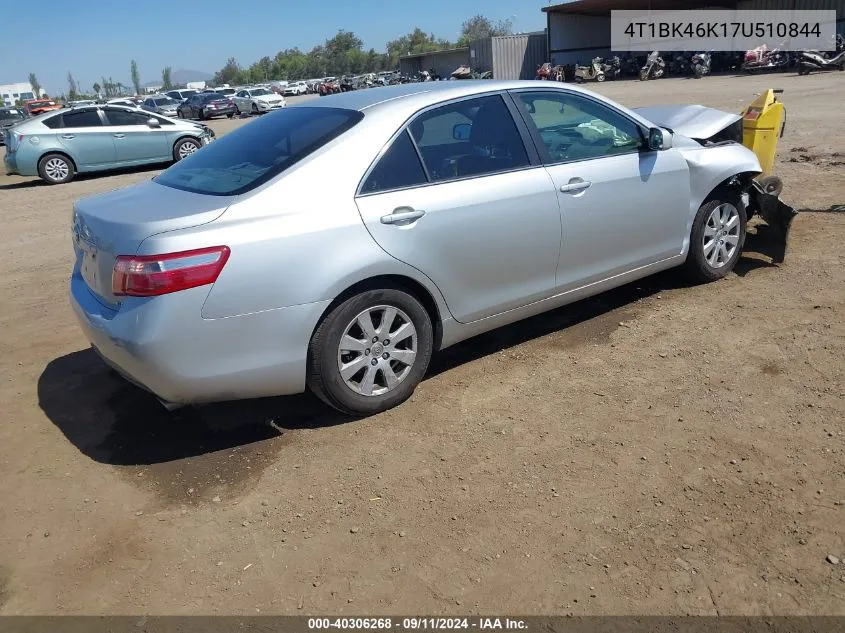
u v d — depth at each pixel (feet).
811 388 12.19
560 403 12.47
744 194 18.08
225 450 11.82
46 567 9.30
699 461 10.50
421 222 12.05
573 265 14.39
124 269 10.36
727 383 12.61
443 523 9.62
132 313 10.41
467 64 180.86
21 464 11.76
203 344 10.52
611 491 10.01
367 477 10.77
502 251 13.15
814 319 14.82
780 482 9.89
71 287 12.80
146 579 8.98
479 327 13.57
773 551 8.68
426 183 12.32
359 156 11.78
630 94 82.64
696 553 8.75
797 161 30.78
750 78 91.76
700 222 16.53
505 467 10.76
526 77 146.82
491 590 8.43
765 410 11.66
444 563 8.89
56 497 10.80
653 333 14.93
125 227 10.65
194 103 121.49
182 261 10.21
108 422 13.02
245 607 8.42
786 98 57.72
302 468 11.12
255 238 10.65
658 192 15.38
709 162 16.30
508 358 14.42
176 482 11.01
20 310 19.67
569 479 10.35
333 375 11.68
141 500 10.62
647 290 17.38
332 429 12.19
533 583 8.48
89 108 48.03
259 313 10.77
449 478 10.60
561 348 14.66
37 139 46.24
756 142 20.79
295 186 11.23
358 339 11.96
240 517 10.06
